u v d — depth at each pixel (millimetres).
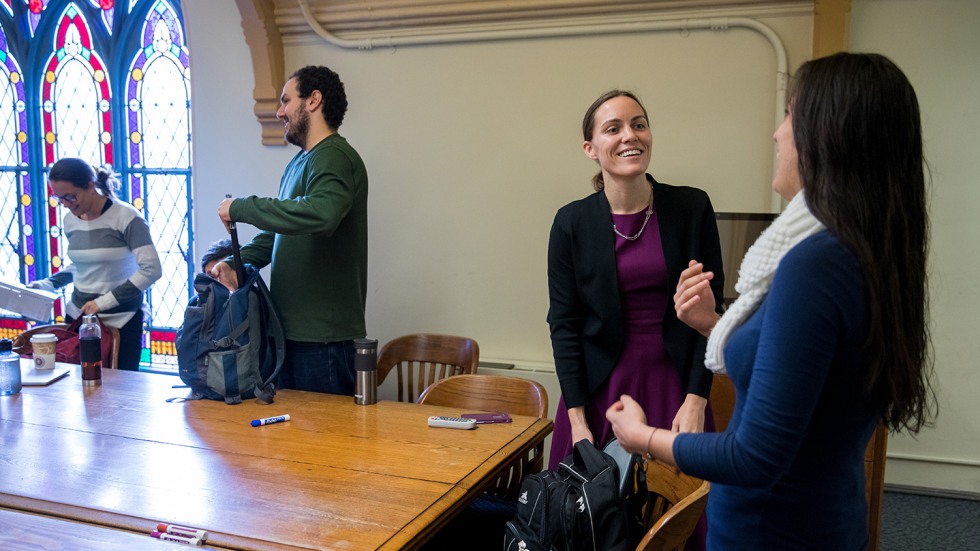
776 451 903
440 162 3594
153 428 2055
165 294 4391
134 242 3344
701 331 1359
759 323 993
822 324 897
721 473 948
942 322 3188
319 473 1713
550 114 3410
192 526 1423
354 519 1456
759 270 1008
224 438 1973
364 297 2664
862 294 904
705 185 3230
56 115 4488
